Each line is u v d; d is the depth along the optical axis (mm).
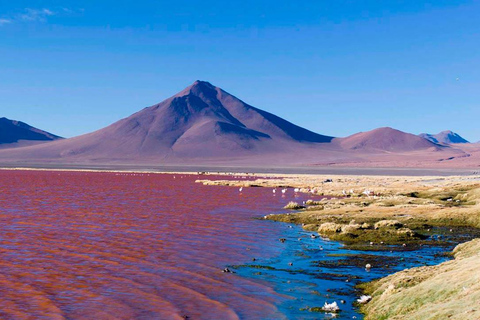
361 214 54438
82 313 22453
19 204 65438
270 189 104312
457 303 17547
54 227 45844
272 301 24547
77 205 65688
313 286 27172
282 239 41531
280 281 28281
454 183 95000
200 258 33938
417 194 79250
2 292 25234
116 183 121312
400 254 35344
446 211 53844
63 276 28594
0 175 157500
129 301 24328
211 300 24672
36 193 84688
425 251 36344
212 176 176000
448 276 21641
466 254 32281
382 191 89125
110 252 35250
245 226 48906
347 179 146000
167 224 49188
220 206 67875
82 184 114688
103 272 29703
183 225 48719
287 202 74750
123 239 40375
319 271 30547
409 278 23781
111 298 24750
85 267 30812
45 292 25469
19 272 29219
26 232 42750
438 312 17312
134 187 106438
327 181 129875
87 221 50156
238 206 68250
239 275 29531
